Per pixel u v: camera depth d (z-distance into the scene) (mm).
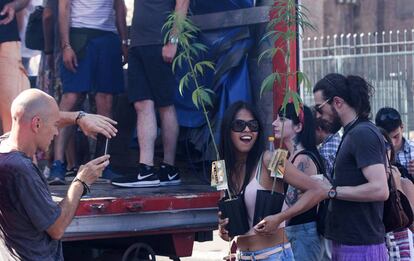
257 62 7805
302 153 6406
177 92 8141
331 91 6277
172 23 6883
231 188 5969
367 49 18891
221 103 7918
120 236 6598
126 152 8961
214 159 7988
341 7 24984
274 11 7480
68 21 8141
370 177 5969
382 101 18078
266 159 5859
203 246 12070
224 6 8031
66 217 5039
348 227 6102
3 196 4910
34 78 9547
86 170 5188
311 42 20125
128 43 8781
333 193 5984
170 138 7840
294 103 6051
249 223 5875
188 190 7309
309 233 6406
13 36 8367
